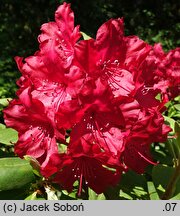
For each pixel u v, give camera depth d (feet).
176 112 1.77
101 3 4.58
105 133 1.09
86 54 1.06
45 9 4.42
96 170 1.12
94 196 1.18
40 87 1.13
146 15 4.97
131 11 5.03
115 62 1.12
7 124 1.14
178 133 1.15
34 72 1.14
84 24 4.46
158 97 1.43
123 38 1.12
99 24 4.53
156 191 1.22
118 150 1.06
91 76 1.08
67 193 1.19
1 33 4.20
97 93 1.06
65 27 1.15
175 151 1.25
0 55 3.87
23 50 4.06
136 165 1.15
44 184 1.18
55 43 1.11
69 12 1.15
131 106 1.07
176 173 1.18
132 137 1.10
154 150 1.39
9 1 4.41
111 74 1.12
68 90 1.08
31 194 1.18
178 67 1.75
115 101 1.07
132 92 1.08
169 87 1.76
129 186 1.23
